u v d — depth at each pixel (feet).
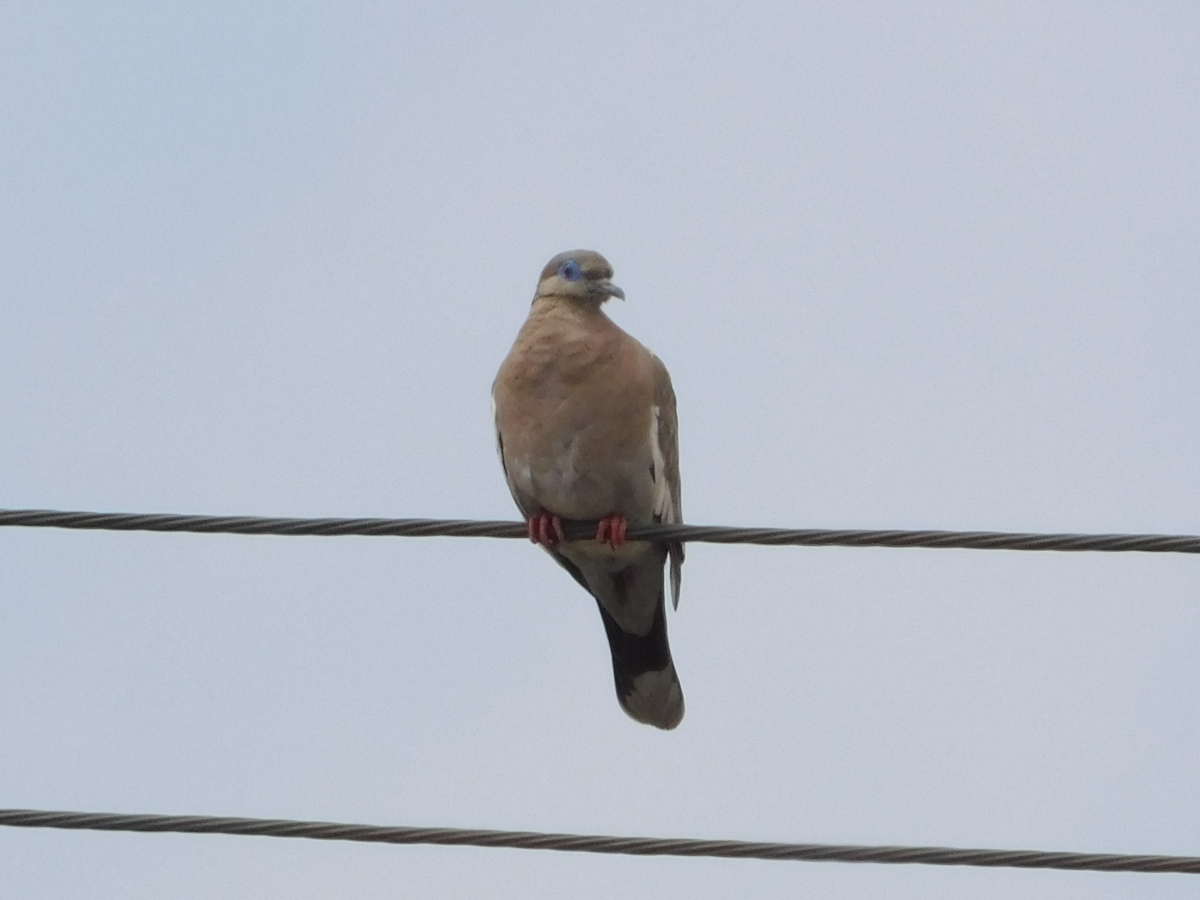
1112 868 31.73
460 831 32.65
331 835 32.63
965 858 32.04
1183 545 34.88
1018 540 35.37
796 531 36.50
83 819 32.60
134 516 36.09
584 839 32.55
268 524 36.47
